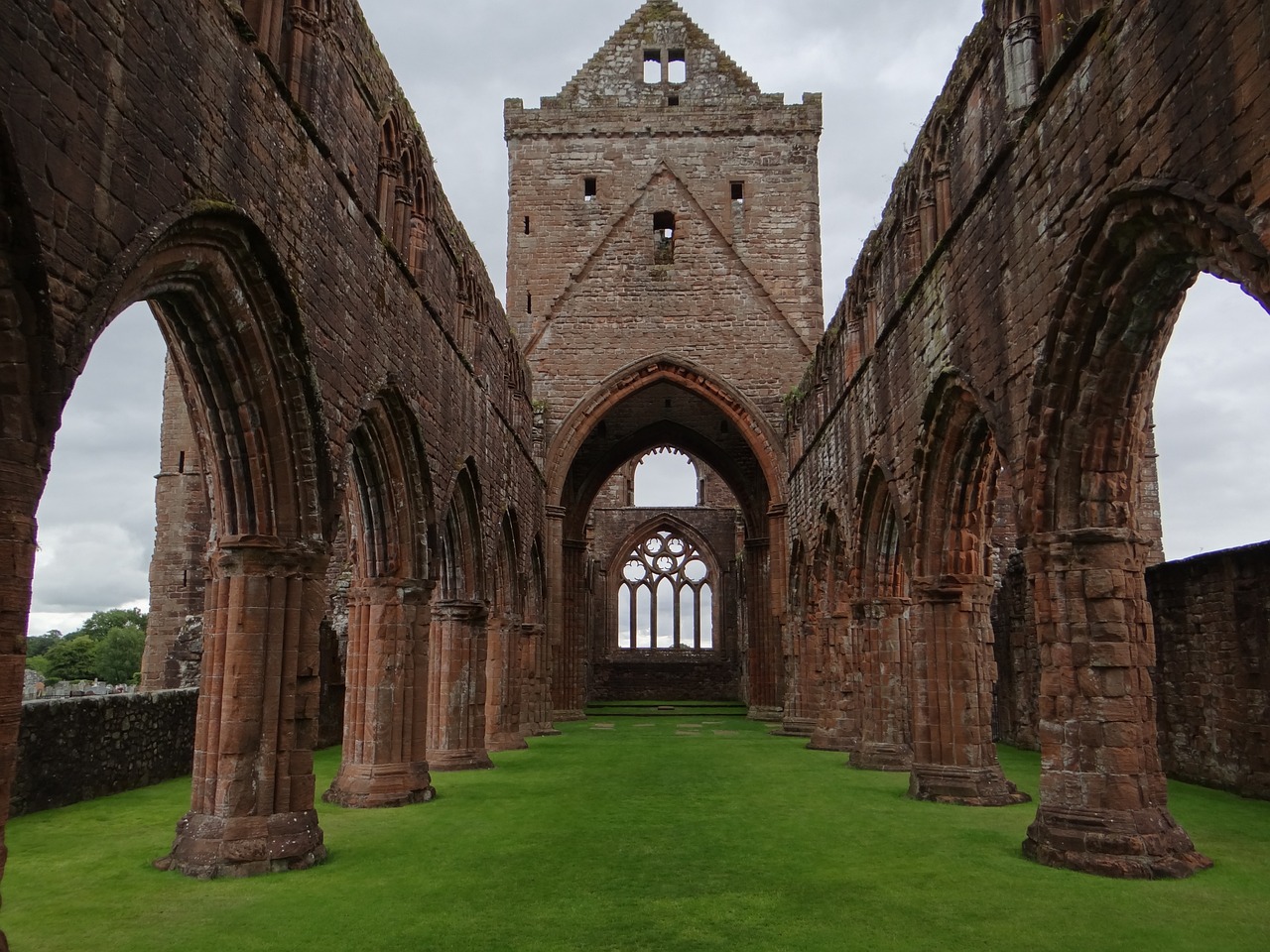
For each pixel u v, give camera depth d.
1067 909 8.66
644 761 21.73
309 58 11.51
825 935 7.94
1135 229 9.17
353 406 12.79
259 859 10.07
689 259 35.09
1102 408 10.56
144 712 17.28
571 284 34.94
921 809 14.37
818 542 26.95
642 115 36.25
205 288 9.57
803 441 30.06
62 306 6.75
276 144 10.33
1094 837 10.21
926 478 15.92
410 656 15.70
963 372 13.90
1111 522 10.72
